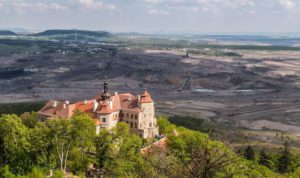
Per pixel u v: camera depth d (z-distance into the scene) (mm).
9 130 101125
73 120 107375
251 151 123250
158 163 40250
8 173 93188
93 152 116062
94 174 106875
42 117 148250
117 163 106938
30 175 94062
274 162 152500
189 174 36531
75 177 101625
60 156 105375
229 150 40188
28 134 104188
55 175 96438
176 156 40594
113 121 148375
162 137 150000
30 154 102125
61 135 104438
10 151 100625
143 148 126625
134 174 83000
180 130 163250
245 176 55656
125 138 113875
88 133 109438
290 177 124062
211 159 36906
